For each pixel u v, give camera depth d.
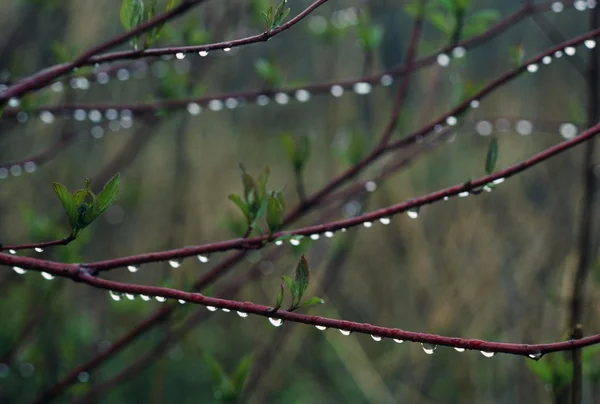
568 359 0.72
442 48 0.79
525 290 1.48
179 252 0.65
